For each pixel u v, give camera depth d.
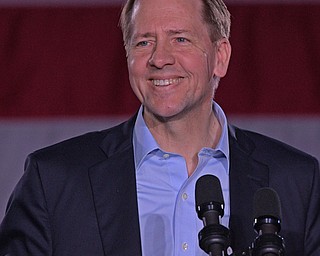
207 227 4.31
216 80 5.41
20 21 14.12
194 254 5.16
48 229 5.20
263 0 14.36
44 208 5.22
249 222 5.21
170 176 5.30
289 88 13.27
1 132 13.25
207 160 5.35
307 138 13.00
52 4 14.44
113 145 5.44
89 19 14.11
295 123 13.14
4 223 5.28
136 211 5.18
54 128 13.23
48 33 13.90
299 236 5.32
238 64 13.41
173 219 5.21
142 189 5.29
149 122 5.36
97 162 5.34
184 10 5.09
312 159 5.55
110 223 5.16
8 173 12.91
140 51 5.12
